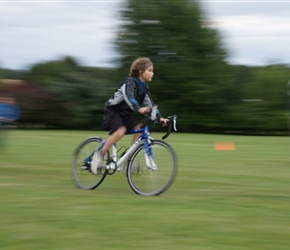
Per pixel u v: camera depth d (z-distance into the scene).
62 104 34.56
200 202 9.85
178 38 33.44
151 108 10.42
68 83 34.56
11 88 34.56
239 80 33.47
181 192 11.03
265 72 33.06
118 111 10.70
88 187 11.30
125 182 12.30
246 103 33.22
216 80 33.25
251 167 15.12
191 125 34.00
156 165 10.49
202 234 7.61
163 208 9.27
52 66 35.00
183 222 8.24
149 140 10.56
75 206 9.38
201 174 13.67
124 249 6.95
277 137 28.34
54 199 10.03
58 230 7.79
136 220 8.36
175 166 10.31
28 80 35.25
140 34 34.03
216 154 18.61
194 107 33.78
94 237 7.45
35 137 25.62
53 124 35.22
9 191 10.90
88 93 34.69
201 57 33.41
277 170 14.52
